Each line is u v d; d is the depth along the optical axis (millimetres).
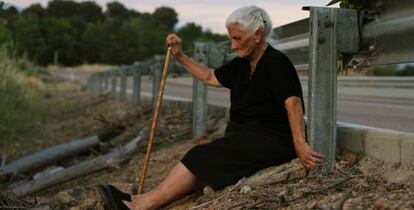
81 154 7820
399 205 3166
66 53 62531
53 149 7453
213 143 4324
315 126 4125
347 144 4281
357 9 4160
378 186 3588
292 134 4039
